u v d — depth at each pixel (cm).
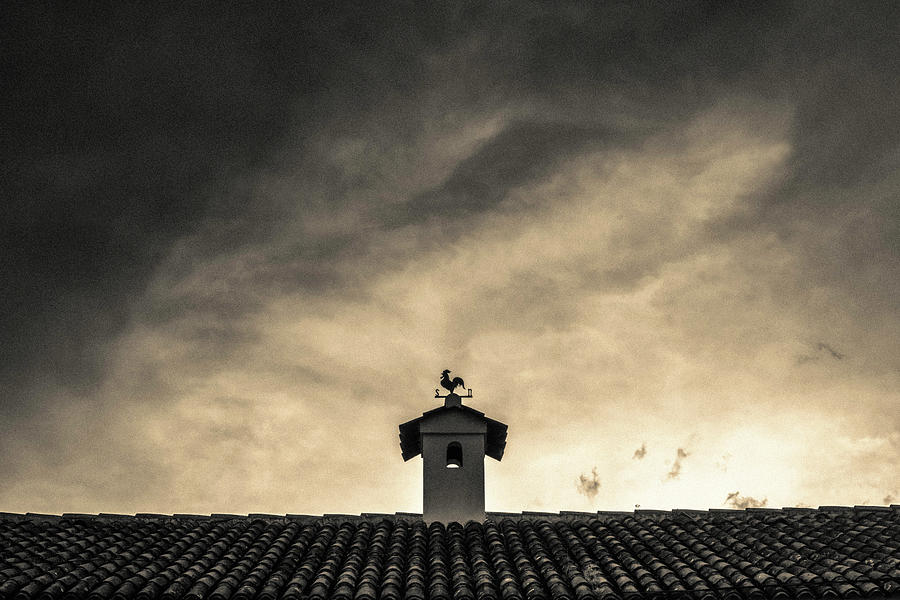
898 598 1330
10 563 1434
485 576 1424
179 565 1473
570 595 1365
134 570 1443
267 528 1684
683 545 1554
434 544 1599
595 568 1453
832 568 1403
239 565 1477
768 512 1722
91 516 1730
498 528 1700
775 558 1465
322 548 1579
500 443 1923
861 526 1590
